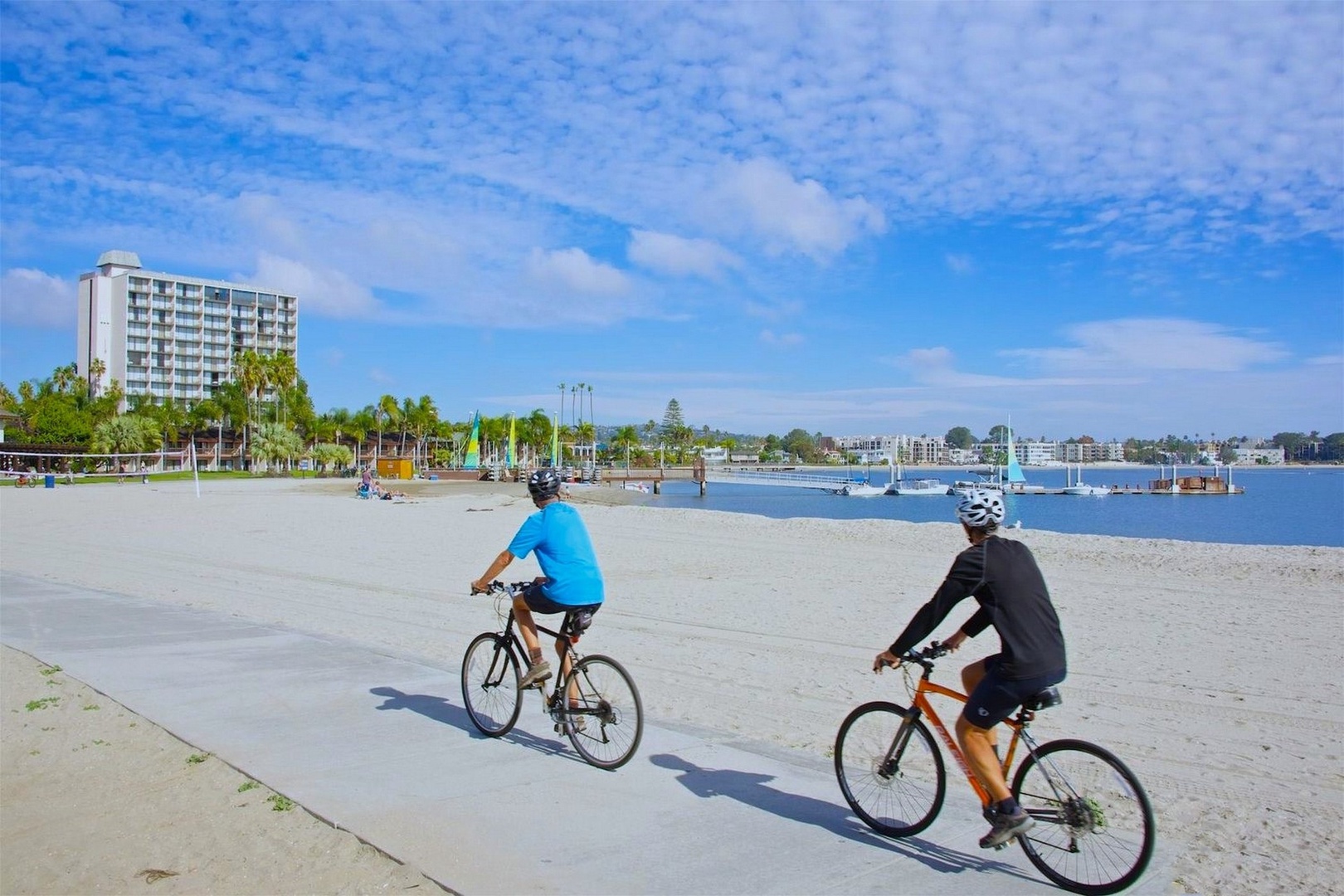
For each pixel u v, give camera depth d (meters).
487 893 4.13
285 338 157.38
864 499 97.31
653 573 18.47
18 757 6.18
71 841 4.84
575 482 104.75
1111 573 18.61
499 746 6.35
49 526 30.28
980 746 4.34
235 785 5.60
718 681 9.05
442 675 8.47
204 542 24.77
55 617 11.77
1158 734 7.34
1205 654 10.70
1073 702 8.43
